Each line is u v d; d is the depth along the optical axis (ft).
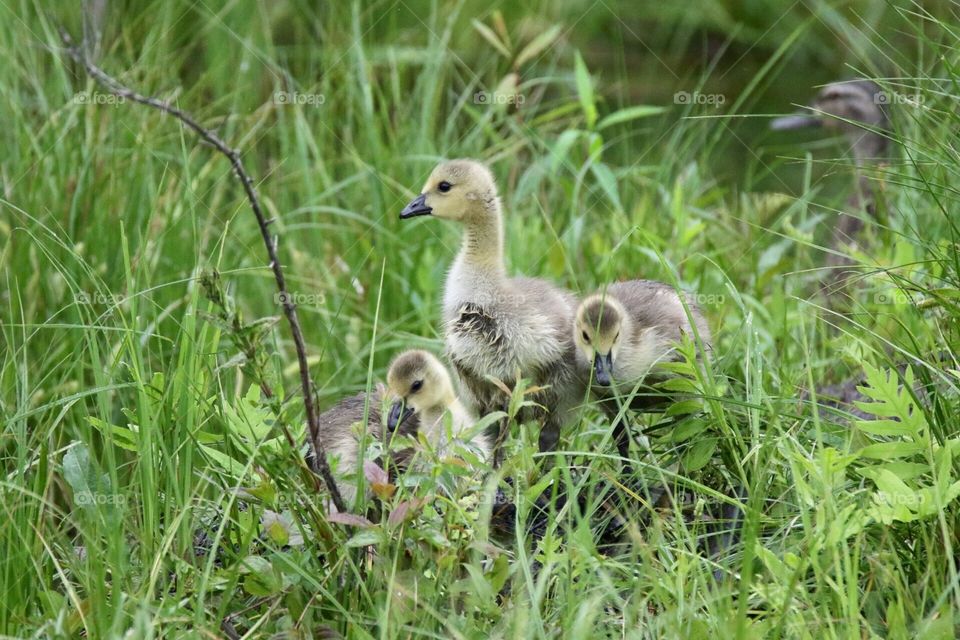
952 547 27.35
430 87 56.80
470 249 35.47
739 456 30.94
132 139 49.73
